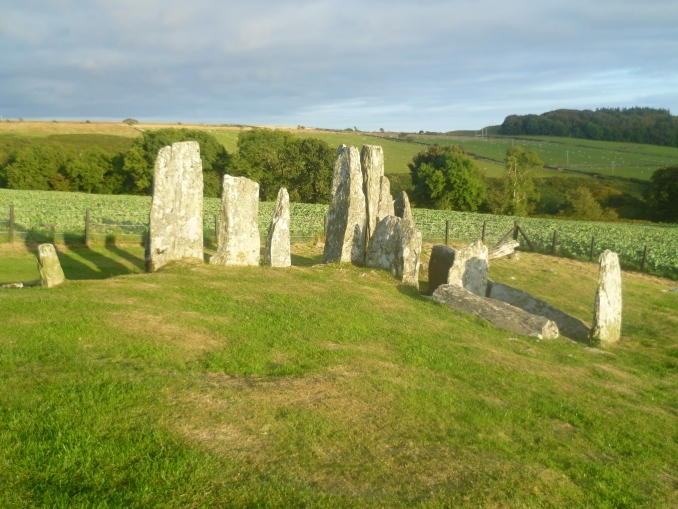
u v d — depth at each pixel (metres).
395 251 18.28
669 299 22.12
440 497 5.71
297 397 7.68
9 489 5.00
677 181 71.56
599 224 54.91
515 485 6.23
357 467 6.13
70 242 23.09
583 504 6.22
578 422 8.62
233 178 17.06
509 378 10.14
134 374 7.66
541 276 24.38
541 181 85.88
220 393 7.39
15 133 87.25
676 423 9.39
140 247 23.55
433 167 75.94
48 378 7.18
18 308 9.94
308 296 14.22
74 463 5.48
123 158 71.38
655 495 6.77
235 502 5.21
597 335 15.02
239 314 11.66
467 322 14.34
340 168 19.83
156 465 5.57
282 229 18.39
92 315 9.97
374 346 10.86
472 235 33.09
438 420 7.67
